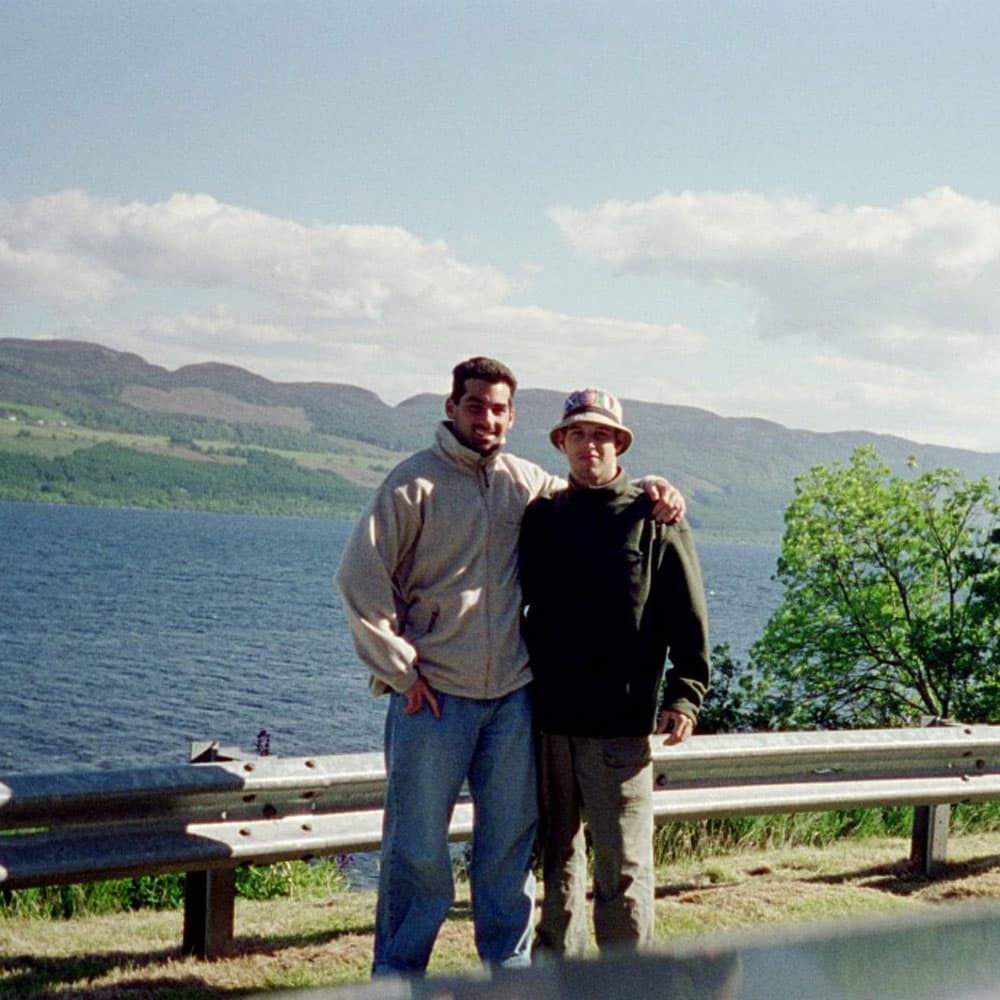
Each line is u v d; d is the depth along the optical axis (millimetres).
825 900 6172
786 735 6168
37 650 78438
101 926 5785
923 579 27719
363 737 54938
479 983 1571
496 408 4633
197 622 99375
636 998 1522
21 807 4219
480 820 4723
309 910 6168
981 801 6812
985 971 1595
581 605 4660
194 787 4582
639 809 4727
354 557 4492
